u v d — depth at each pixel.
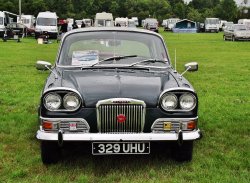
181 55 23.44
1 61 18.56
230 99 10.20
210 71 15.95
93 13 104.44
